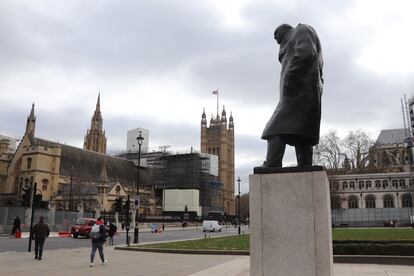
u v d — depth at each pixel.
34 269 16.00
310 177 7.75
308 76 8.51
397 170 128.12
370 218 93.06
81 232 42.09
